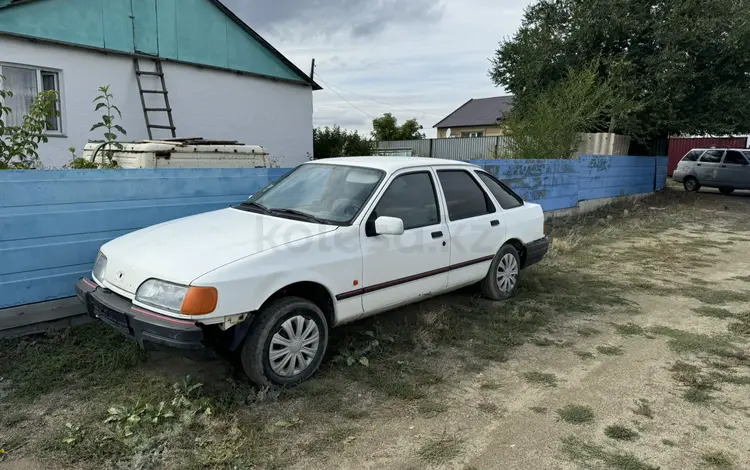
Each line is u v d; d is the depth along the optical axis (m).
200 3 11.92
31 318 4.38
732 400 3.69
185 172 5.32
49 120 9.68
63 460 2.87
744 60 14.99
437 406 3.54
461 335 4.80
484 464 2.92
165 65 11.49
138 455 2.88
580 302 5.90
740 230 11.17
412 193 4.65
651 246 9.30
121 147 6.72
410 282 4.50
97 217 4.71
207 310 3.23
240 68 12.98
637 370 4.17
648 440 3.18
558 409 3.53
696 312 5.64
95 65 10.27
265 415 3.37
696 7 15.09
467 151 26.62
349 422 3.33
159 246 3.70
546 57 16.56
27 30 9.21
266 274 3.47
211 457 2.90
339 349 4.27
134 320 3.32
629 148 17.31
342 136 20.39
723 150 18.89
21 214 4.26
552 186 11.91
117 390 3.59
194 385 3.55
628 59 15.68
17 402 3.42
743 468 2.92
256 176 5.97
